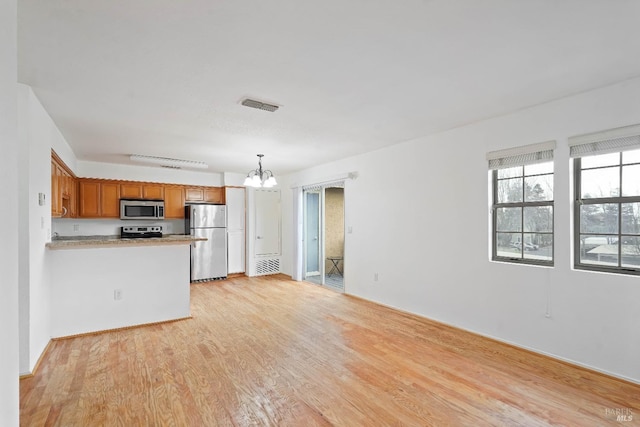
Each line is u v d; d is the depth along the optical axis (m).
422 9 1.61
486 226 3.42
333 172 5.68
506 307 3.24
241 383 2.46
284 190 7.34
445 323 3.82
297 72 2.32
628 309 2.47
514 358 2.90
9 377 1.13
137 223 6.34
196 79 2.42
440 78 2.42
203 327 3.77
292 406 2.16
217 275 6.64
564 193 2.83
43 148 2.95
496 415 2.06
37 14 1.62
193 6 1.58
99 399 2.24
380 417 2.04
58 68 2.22
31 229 2.58
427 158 4.04
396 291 4.49
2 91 1.07
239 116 3.26
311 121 3.42
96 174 5.70
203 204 6.53
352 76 2.38
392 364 2.79
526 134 3.08
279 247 7.43
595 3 1.57
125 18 1.67
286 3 1.56
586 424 1.97
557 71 2.32
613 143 2.54
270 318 4.10
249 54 2.06
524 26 1.77
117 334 3.54
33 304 2.65
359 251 5.13
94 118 3.28
